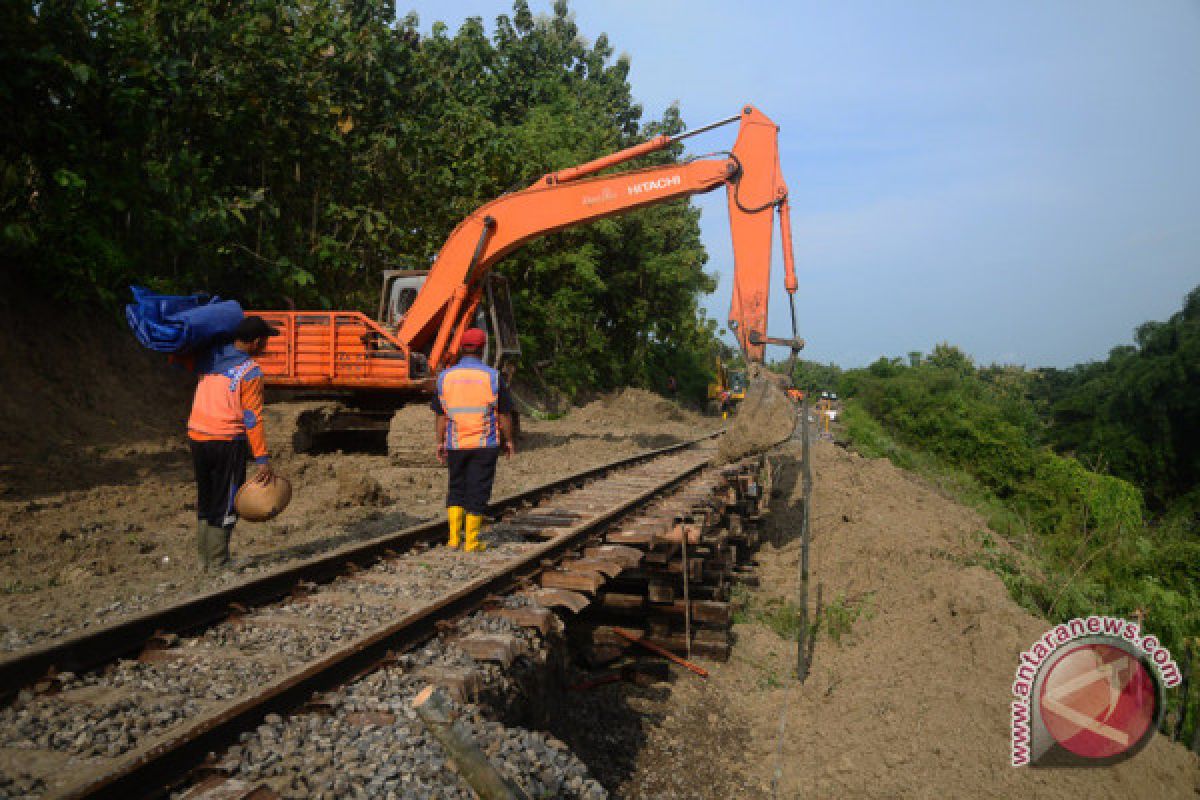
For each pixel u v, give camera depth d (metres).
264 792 2.67
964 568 8.49
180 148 14.26
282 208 16.94
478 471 6.32
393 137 18.05
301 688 3.43
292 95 15.59
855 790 5.20
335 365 12.29
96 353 12.77
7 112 10.70
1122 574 11.02
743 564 10.59
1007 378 107.94
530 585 5.63
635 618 8.31
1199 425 45.25
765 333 9.66
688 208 42.53
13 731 2.92
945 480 22.50
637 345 40.59
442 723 1.91
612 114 41.12
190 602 4.27
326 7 18.09
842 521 10.93
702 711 6.75
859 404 46.75
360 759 2.99
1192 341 45.75
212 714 2.95
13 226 10.89
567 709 6.20
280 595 4.96
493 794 1.87
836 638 7.89
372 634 3.96
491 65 32.91
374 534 7.12
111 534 6.84
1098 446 48.84
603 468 11.83
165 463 10.70
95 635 3.68
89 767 2.70
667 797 5.31
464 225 12.46
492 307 13.25
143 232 13.89
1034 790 4.79
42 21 10.91
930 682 6.18
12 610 4.62
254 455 5.45
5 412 10.25
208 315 5.36
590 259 30.61
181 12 14.20
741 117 10.12
